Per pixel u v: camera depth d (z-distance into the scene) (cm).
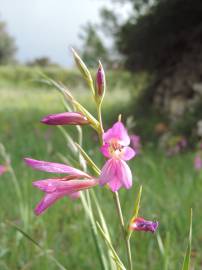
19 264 43
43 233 48
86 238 47
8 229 50
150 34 146
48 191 19
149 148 112
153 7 145
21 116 194
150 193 58
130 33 150
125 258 42
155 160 91
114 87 245
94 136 115
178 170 80
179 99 139
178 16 140
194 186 64
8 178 72
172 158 93
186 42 145
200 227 49
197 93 127
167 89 147
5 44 700
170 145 103
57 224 54
